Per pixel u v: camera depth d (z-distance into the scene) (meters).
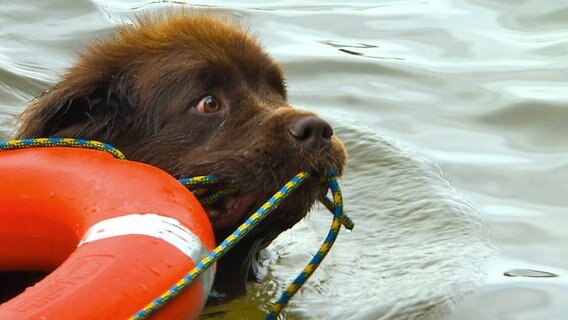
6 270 9.12
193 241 7.84
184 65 10.45
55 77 15.28
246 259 10.45
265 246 10.95
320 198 10.01
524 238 12.06
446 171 13.71
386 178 13.48
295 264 11.65
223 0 18.75
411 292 10.67
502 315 10.23
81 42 16.70
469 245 11.83
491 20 18.23
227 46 10.67
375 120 15.07
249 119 10.25
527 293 10.70
